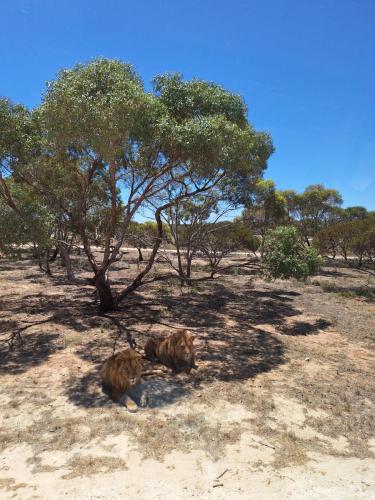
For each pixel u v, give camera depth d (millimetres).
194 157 8578
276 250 11281
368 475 4086
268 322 11117
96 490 3711
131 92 7602
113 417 5102
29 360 7305
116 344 8359
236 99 9617
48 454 4277
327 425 5145
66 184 11398
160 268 25203
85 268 23734
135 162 10109
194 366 7066
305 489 3820
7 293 14672
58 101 7438
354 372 7172
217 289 17438
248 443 4605
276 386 6371
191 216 19344
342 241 22594
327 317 12000
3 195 9297
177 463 4164
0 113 8008
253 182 16312
